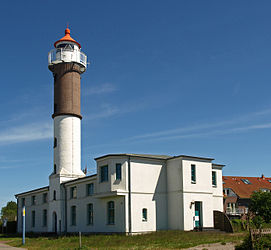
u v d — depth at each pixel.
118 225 33.38
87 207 38.25
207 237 28.22
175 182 34.81
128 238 29.62
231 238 27.03
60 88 44.75
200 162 35.62
